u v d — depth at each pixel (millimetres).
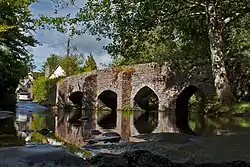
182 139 11977
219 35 19953
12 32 26453
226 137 11586
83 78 39781
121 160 7895
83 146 10742
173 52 27078
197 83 25812
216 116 20062
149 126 18531
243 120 17297
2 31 23609
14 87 31547
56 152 8938
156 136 13031
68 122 21312
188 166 7719
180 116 25578
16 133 14117
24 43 28109
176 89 28141
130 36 22172
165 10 21594
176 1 21219
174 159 8477
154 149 9906
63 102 44719
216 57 19797
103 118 25062
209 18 20078
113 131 15984
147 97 34500
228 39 23094
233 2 20969
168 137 12594
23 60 29484
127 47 22891
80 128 17547
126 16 21016
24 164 7695
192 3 20891
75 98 43719
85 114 30000
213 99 21438
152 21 21547
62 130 16266
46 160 8102
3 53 26062
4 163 7715
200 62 25484
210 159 8422
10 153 8695
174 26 23453
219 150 9453
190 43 25594
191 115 25609
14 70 28031
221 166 7684
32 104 46031
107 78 36312
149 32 23125
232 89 22016
